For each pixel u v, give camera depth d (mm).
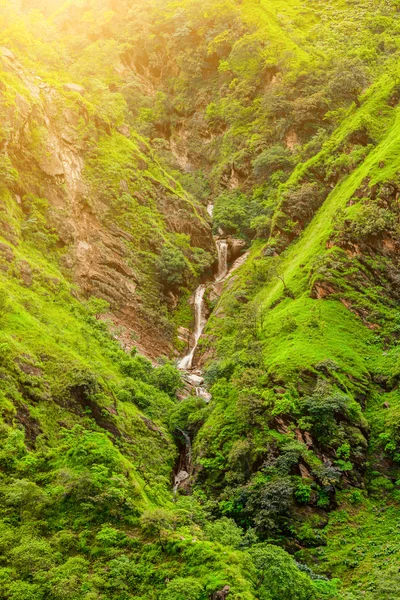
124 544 28766
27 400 36469
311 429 41625
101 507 30219
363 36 100375
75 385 39875
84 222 67312
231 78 100875
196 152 99562
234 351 54188
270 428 42188
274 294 60375
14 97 64688
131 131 87000
